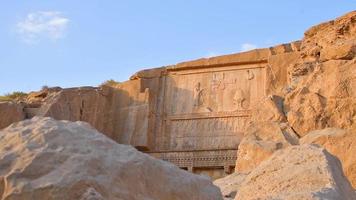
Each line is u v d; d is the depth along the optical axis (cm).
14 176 355
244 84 2384
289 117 1725
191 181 459
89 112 2467
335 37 1953
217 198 479
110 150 409
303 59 2056
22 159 366
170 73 2556
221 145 2294
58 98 2441
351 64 1720
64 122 428
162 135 2428
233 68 2438
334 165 596
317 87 1770
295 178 567
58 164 370
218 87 2430
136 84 2530
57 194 352
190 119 2412
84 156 380
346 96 1658
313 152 606
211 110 2391
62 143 388
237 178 1320
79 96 2481
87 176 367
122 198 382
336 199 491
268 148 1572
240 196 614
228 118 2344
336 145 1405
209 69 2484
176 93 2498
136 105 2475
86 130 418
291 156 620
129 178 397
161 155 2314
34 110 2427
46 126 402
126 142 2403
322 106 1681
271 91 2166
